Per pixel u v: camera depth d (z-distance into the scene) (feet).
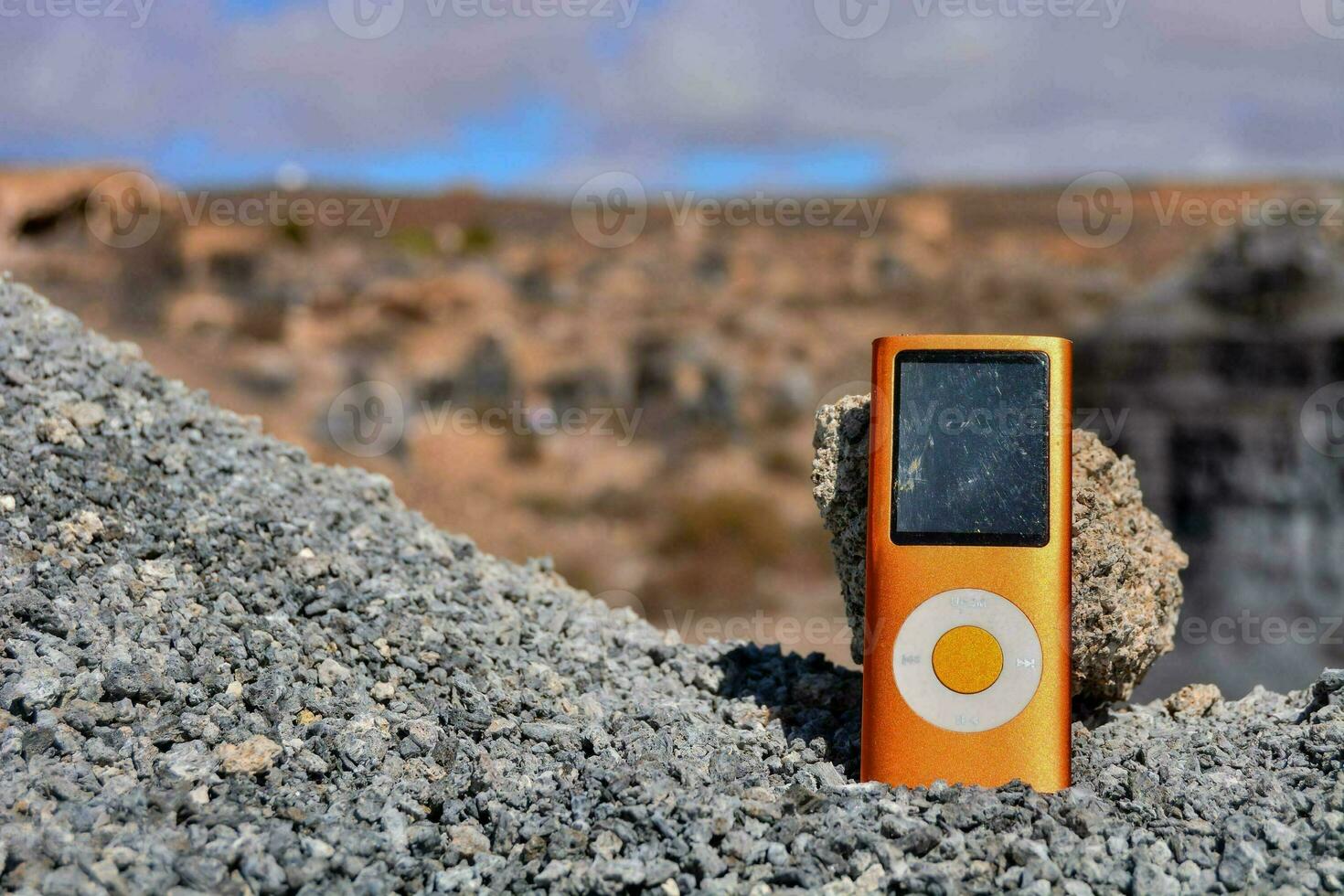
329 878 1.74
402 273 14.06
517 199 20.24
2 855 1.69
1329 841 1.75
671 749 1.93
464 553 2.39
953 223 19.70
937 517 1.91
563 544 8.29
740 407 11.54
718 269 17.03
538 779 1.87
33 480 2.09
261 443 2.39
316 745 1.88
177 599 2.01
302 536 2.18
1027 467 1.91
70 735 1.83
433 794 1.84
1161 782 1.88
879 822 1.79
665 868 1.74
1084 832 1.80
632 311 14.51
